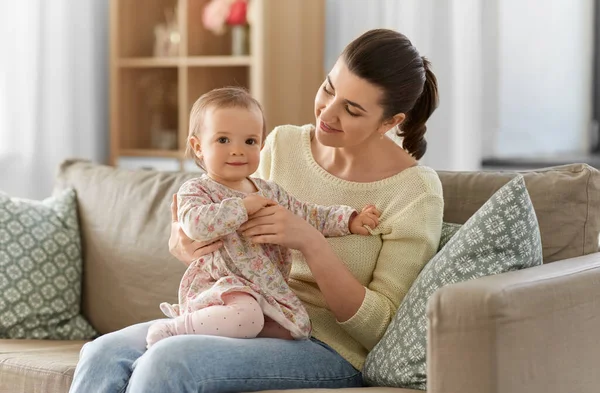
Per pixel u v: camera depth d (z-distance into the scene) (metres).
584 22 4.29
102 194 2.77
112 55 4.54
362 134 2.01
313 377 1.88
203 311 1.87
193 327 1.86
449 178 2.31
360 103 1.97
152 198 2.68
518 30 4.22
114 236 2.69
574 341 1.69
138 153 4.57
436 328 1.56
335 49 4.36
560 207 2.11
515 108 4.25
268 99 4.16
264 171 2.25
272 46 4.18
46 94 4.35
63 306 2.66
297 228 1.94
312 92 4.25
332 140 2.03
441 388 1.55
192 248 1.95
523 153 4.29
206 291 1.90
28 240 2.66
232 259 1.92
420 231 2.05
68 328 2.65
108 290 2.67
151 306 2.57
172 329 1.87
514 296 1.55
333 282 1.96
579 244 2.10
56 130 4.38
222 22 4.34
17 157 4.23
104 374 1.81
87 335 2.68
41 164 4.33
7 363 2.27
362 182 2.13
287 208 2.06
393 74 1.97
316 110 2.07
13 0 4.19
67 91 4.41
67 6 4.41
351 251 2.09
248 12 4.30
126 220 2.69
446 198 2.28
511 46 4.22
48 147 4.36
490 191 2.23
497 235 1.85
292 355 1.86
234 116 1.96
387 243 2.08
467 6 3.85
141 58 4.56
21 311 2.60
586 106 4.32
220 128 1.96
